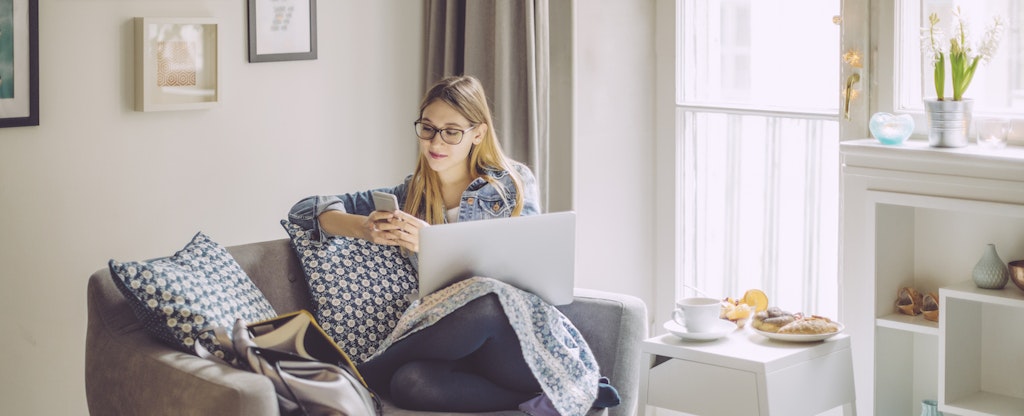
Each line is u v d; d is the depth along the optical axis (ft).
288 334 7.38
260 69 10.59
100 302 7.82
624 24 11.89
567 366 8.03
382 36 11.63
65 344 9.54
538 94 11.07
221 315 7.68
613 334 8.68
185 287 7.59
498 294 7.88
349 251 8.73
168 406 6.96
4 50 8.75
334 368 7.23
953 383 9.35
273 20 10.59
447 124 8.82
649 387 8.98
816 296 11.10
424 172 9.14
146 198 9.86
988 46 8.94
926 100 9.18
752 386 8.34
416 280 8.86
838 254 10.82
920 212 9.95
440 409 7.73
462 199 8.93
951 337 9.25
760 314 9.14
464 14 11.66
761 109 11.25
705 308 8.89
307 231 8.77
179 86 9.89
